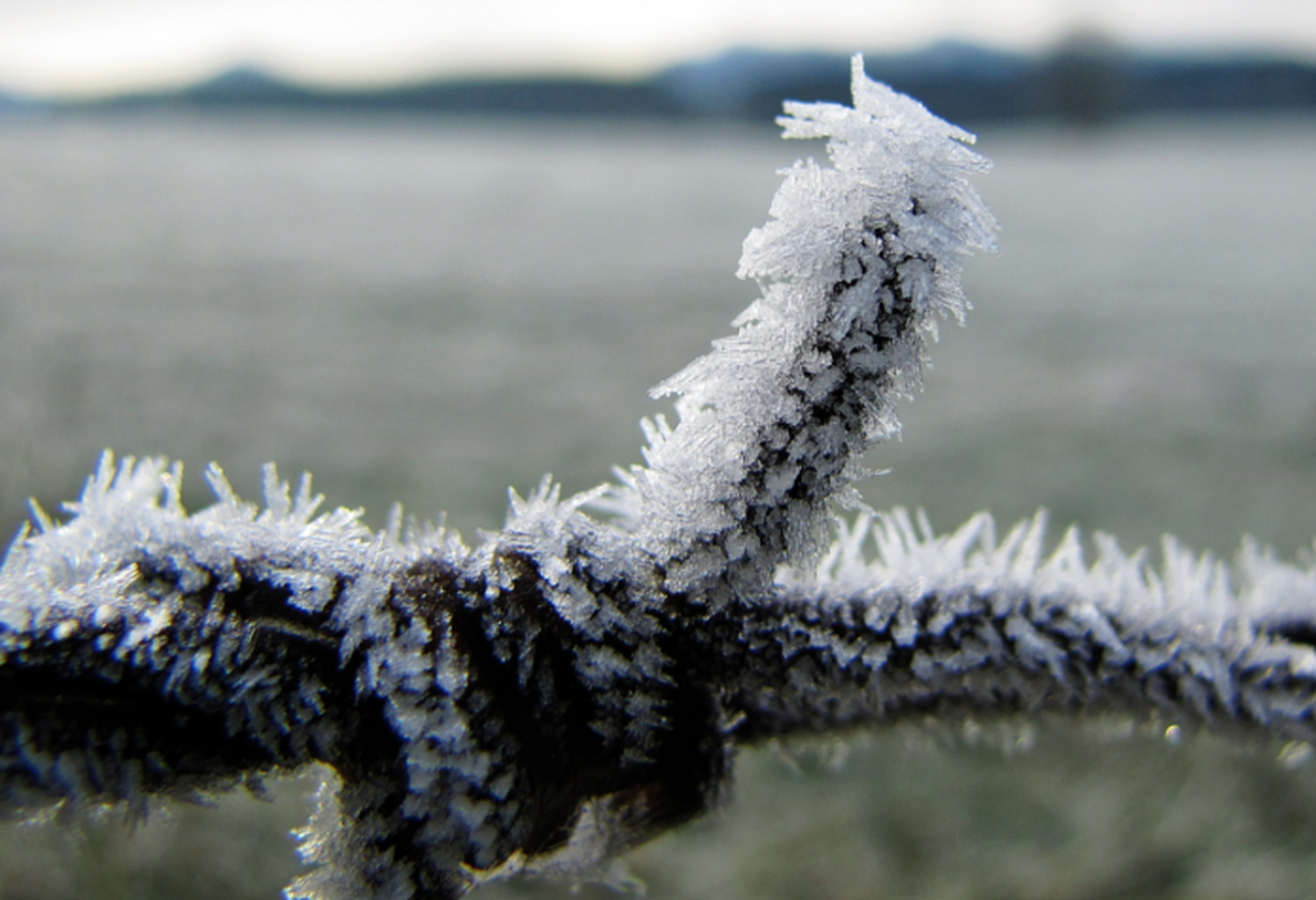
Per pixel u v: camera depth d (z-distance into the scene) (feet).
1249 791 0.99
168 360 2.37
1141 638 0.17
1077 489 1.72
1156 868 0.89
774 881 0.90
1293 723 0.17
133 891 0.80
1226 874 0.87
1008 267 4.05
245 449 1.78
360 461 1.76
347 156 8.21
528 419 2.05
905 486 1.73
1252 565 0.19
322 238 4.39
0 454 1.66
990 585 0.17
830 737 0.17
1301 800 0.97
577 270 3.88
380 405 2.10
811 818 0.99
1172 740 0.17
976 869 0.89
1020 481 1.75
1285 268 3.96
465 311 3.11
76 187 5.32
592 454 1.85
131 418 1.91
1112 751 1.08
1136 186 6.83
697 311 3.18
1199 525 1.53
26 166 6.07
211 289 3.24
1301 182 7.00
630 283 3.63
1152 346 2.77
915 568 0.17
